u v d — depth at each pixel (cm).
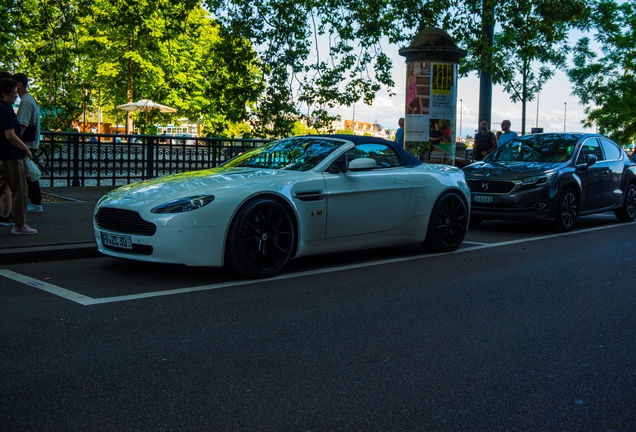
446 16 1468
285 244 582
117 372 325
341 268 630
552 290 545
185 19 1441
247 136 1475
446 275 604
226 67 1442
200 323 419
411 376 330
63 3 1384
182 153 1480
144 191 564
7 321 411
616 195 1102
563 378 331
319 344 381
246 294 506
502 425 273
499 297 515
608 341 399
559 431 268
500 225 1062
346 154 646
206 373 327
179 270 594
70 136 1296
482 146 1394
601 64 2517
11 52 1442
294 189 585
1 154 673
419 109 1158
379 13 1441
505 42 1867
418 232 706
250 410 282
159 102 3262
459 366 347
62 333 388
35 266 598
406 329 417
